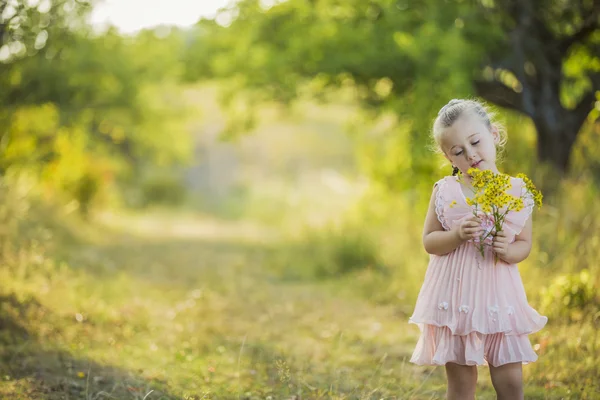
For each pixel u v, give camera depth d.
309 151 38.41
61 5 7.81
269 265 11.95
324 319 7.45
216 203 33.12
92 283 8.57
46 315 6.45
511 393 3.35
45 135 13.94
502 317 3.29
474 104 3.53
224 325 7.06
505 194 3.27
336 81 10.62
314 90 11.31
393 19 9.19
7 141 11.46
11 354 5.31
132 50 17.12
